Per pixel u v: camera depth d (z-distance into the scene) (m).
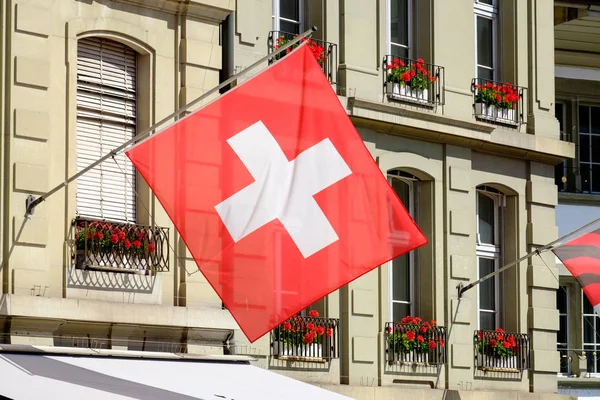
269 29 26.98
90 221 23.50
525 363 31.55
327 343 27.47
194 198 18.67
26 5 22.81
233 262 18.69
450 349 29.84
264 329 18.70
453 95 30.48
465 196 30.58
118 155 24.36
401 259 29.89
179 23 25.19
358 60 28.50
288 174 19.11
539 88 32.66
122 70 24.53
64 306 22.48
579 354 36.78
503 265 31.94
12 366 19.36
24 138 22.62
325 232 19.11
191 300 24.75
